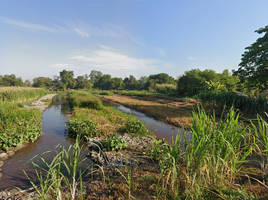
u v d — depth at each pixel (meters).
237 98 11.11
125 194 3.10
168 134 7.53
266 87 15.71
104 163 4.59
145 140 6.43
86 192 3.26
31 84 73.56
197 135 3.38
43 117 11.53
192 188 2.90
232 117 3.53
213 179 3.12
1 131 5.98
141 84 76.88
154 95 30.23
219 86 20.55
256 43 16.59
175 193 2.80
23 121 7.29
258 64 15.72
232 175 3.10
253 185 3.03
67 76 79.44
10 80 69.19
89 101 15.28
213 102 13.15
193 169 3.23
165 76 75.25
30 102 19.98
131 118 10.15
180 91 28.48
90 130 7.15
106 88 82.62
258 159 3.98
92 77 103.44
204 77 26.58
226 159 3.17
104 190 3.31
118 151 5.36
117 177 3.78
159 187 3.21
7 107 9.31
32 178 3.96
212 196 2.76
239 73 18.31
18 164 4.69
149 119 11.00
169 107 15.80
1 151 5.42
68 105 19.06
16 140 5.84
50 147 6.05
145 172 3.95
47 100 22.80
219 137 3.33
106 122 9.12
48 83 78.50
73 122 8.11
